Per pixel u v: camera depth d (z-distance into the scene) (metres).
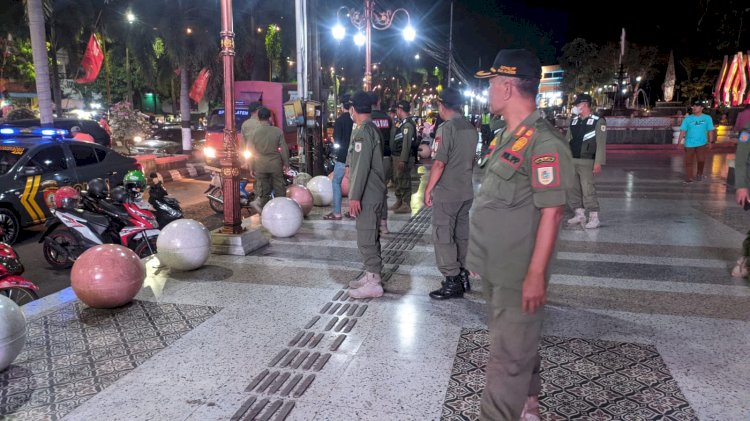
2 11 24.25
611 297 5.28
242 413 3.24
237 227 7.08
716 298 5.23
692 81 46.75
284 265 6.46
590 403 3.31
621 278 5.91
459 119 5.07
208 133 20.95
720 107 38.81
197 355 4.02
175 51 23.17
